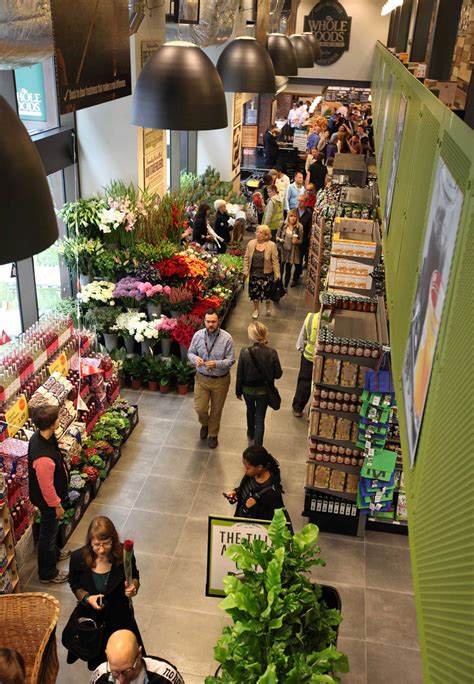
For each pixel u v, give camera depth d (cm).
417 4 516
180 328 805
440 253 174
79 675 454
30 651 387
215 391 680
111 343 837
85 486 604
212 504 625
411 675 466
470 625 105
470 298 129
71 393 658
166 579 537
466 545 112
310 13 1872
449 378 142
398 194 330
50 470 488
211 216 1222
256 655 303
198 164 1483
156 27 916
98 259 855
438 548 135
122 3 438
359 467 576
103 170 937
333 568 561
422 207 227
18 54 369
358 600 529
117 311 832
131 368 816
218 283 1008
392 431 554
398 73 438
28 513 548
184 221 995
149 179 987
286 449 714
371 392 538
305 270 1259
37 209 150
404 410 222
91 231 880
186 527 595
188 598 520
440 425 147
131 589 381
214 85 325
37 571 541
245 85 488
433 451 153
